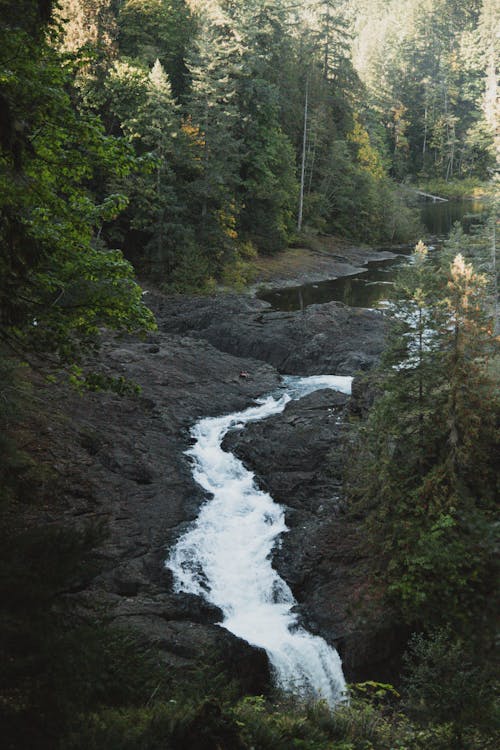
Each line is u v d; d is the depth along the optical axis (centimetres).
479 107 12231
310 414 2348
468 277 1375
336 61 7662
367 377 2172
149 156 1349
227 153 4694
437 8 13338
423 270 1477
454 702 816
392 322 1563
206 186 4538
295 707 1174
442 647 940
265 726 804
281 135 5812
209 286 4372
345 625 1414
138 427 2230
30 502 1645
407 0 15612
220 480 2019
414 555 1284
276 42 6300
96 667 584
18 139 696
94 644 596
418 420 1456
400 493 1407
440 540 1262
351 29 15250
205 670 1147
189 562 1630
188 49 5169
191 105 4625
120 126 4556
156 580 1546
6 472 1673
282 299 4469
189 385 2680
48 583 592
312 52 7406
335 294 4656
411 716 960
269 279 5003
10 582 568
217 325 3459
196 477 2014
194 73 4688
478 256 3450
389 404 1452
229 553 1692
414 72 12688
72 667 554
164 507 1823
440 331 1405
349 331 3378
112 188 4166
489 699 808
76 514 1681
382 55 11956
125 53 5062
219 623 1466
